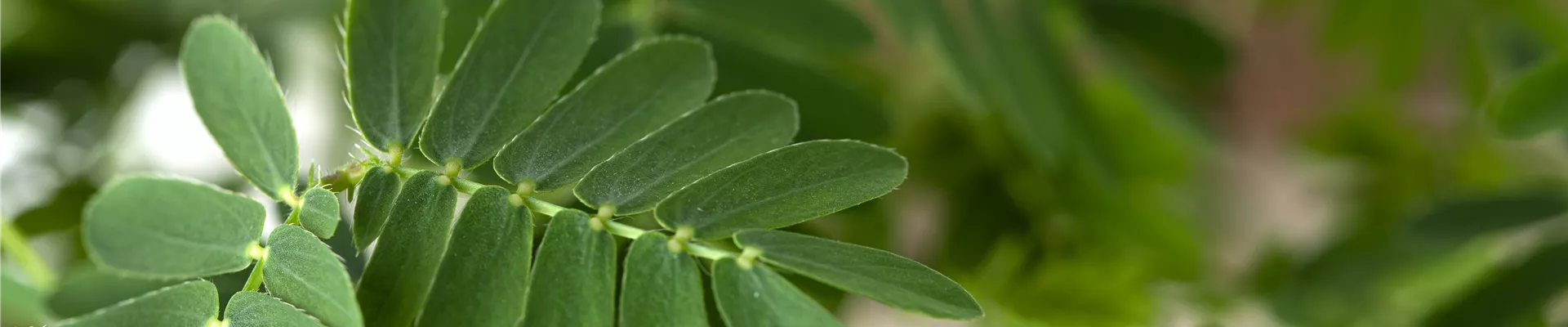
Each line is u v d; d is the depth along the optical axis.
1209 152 0.26
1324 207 0.33
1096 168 0.22
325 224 0.13
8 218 0.21
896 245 0.22
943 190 0.25
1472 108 0.26
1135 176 0.26
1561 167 0.28
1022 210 0.24
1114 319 0.24
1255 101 0.32
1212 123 0.26
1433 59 0.26
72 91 0.24
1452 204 0.22
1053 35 0.22
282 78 0.22
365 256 0.15
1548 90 0.17
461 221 0.13
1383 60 0.27
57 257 0.22
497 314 0.13
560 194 0.15
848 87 0.17
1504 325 0.20
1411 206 0.26
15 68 0.23
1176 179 0.27
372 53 0.13
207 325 0.14
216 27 0.13
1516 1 0.24
